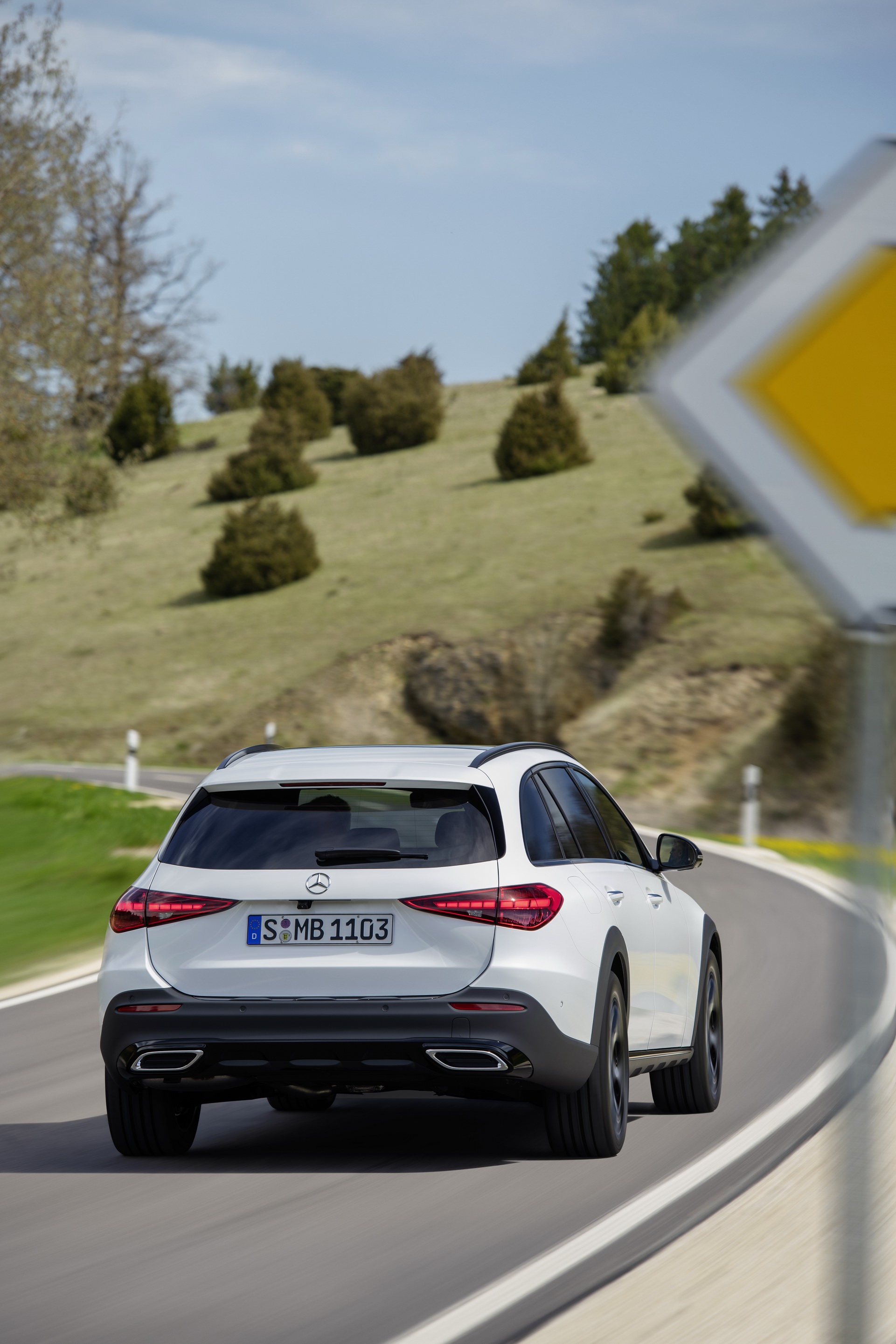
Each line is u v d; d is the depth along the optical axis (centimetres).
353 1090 1817
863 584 659
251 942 1794
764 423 658
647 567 14050
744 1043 2531
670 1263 1403
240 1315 1311
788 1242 1452
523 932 1761
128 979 1822
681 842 2203
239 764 1939
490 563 15650
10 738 13612
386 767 1839
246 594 17062
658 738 10375
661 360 664
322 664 13625
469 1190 1712
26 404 9069
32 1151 1958
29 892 4634
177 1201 1702
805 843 7106
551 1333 1228
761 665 10906
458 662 12650
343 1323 1282
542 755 2048
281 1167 1861
